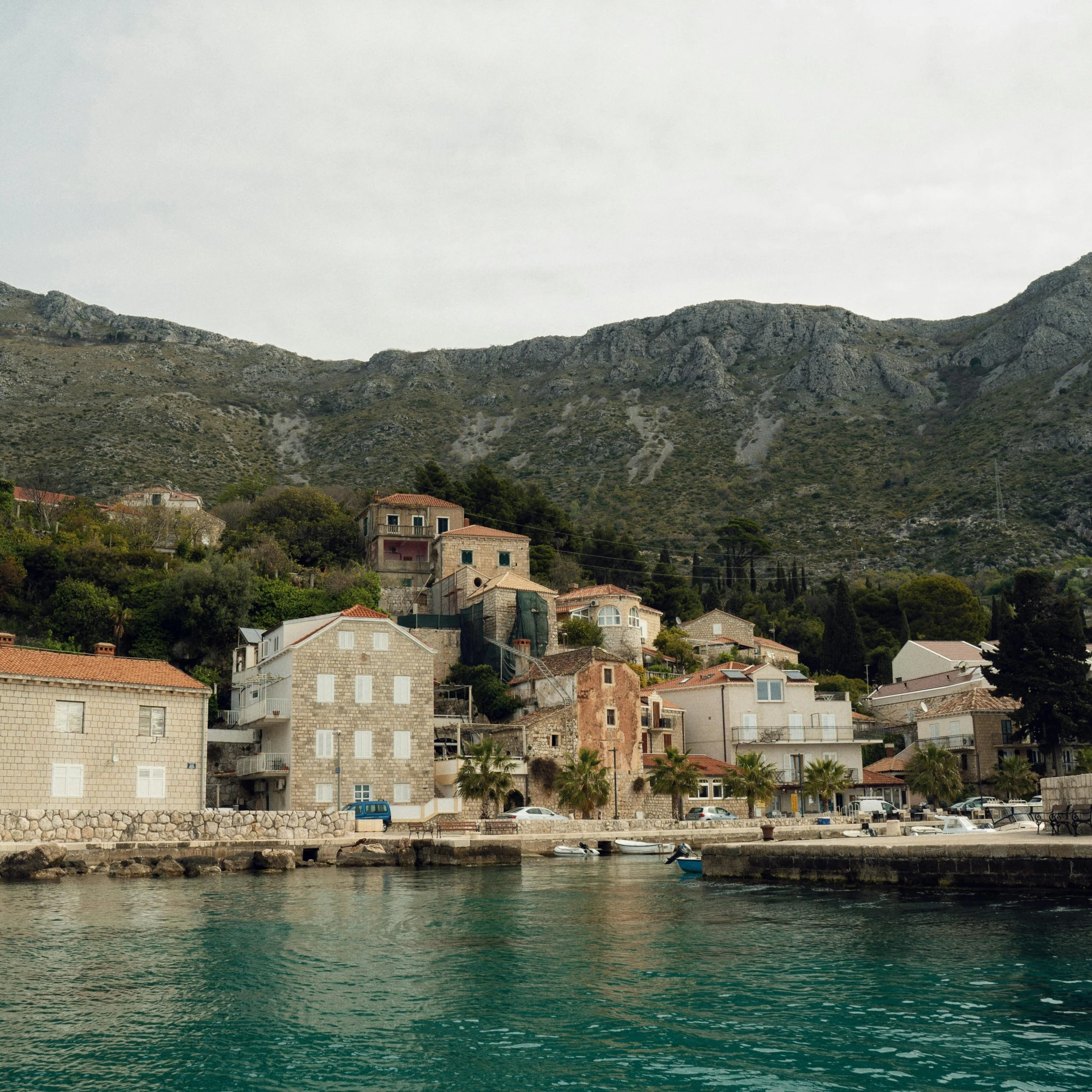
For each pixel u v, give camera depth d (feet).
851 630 450.30
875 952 97.19
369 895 145.89
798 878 155.02
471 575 359.05
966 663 371.97
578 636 355.77
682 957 96.84
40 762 198.90
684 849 181.88
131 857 180.75
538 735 265.95
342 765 244.63
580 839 231.09
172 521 391.04
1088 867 124.26
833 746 314.35
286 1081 63.26
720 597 535.19
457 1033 72.18
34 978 88.58
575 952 99.86
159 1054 68.23
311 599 338.34
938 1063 64.54
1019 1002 77.77
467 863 195.72
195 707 221.46
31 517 370.73
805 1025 72.79
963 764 322.75
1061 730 286.66
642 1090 61.00
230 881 168.14
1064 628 285.43
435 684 320.91
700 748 314.35
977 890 133.28
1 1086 62.59
